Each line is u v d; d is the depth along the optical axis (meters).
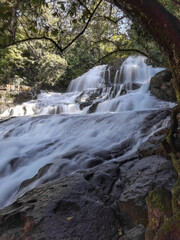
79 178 2.82
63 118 8.27
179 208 1.29
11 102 13.77
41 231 1.94
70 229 1.99
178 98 1.42
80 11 1.91
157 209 1.54
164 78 9.03
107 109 10.09
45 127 7.88
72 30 2.04
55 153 5.14
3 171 4.60
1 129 8.81
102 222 2.15
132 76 13.55
